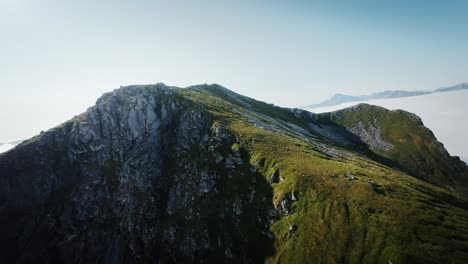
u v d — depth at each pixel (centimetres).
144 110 18312
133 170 15600
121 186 15250
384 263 8444
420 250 8331
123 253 13212
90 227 14312
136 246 13188
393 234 9006
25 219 14625
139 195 14650
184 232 12762
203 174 14212
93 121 17975
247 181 13212
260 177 13100
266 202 12088
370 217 9762
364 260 8794
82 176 15975
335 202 10631
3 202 14812
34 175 15688
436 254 8138
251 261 10888
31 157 16175
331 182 11594
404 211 9769
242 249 11306
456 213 10119
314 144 18488
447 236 8662
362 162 16412
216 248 11844
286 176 12375
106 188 15388
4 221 14400
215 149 15250
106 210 14775
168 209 13938
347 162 14975
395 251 8512
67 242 13938
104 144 17262
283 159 13512
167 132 17750
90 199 15012
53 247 13912
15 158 15950
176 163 15700
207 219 12662
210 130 16700
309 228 10400
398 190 11281
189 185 14312
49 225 14400
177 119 18288
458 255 8006
